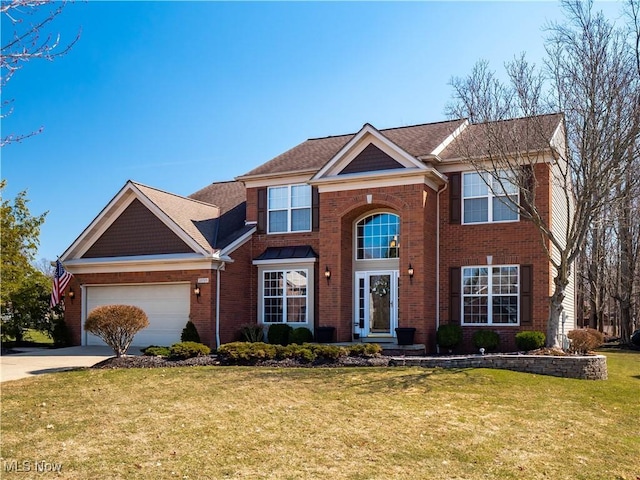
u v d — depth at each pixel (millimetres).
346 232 22000
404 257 20156
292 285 23453
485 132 18578
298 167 24266
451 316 20922
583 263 40812
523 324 19875
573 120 17172
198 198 29578
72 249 24094
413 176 20203
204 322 21562
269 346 17656
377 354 17453
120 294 23656
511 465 8805
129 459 8562
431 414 11391
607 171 16469
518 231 20203
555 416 11664
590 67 16594
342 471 8242
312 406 11797
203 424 10445
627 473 8797
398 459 8812
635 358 23844
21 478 7766
